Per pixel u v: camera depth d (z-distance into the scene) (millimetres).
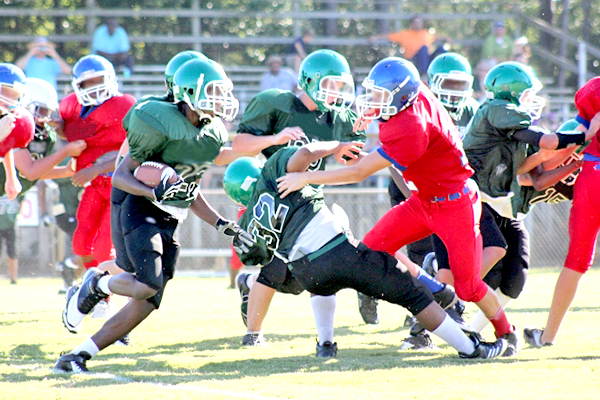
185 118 12672
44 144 20984
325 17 54688
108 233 19094
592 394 10758
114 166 18812
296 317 20062
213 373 12609
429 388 11258
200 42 53438
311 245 12820
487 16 56156
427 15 55531
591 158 14516
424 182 13305
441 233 13594
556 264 38906
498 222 16016
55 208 25500
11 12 51656
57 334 16938
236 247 13062
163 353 14688
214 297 25297
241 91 50562
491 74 15141
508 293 16219
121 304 23875
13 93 17781
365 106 12508
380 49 51844
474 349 13586
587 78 57188
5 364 13484
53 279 34688
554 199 16547
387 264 12875
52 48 44406
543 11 59750
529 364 12977
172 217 13016
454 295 14500
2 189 20516
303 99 15641
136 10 52625
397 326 18312
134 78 49719
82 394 10992
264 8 55344
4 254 36875
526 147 15484
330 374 12352
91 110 19672
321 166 15211
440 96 17094
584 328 16938
